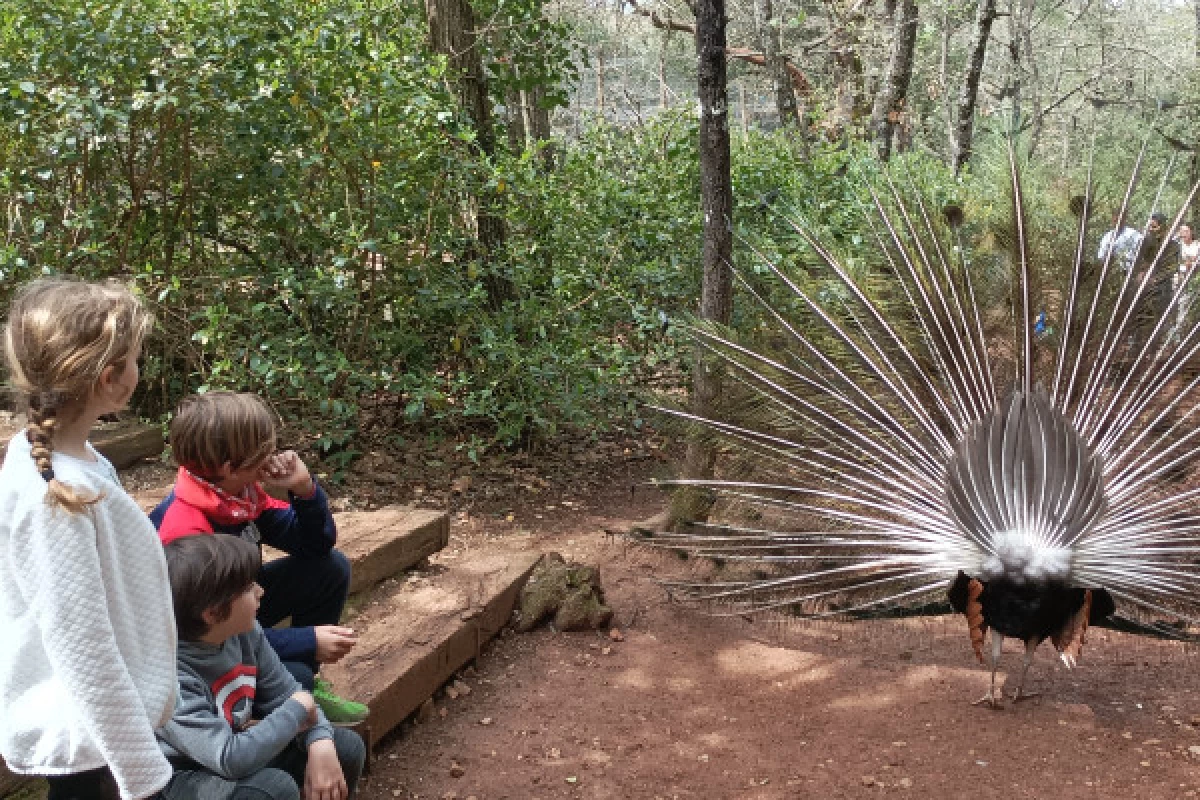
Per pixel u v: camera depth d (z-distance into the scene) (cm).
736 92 2514
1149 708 461
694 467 572
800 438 537
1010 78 1922
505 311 690
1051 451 445
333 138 609
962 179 1102
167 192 639
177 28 595
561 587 529
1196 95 1911
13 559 215
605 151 847
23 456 221
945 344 528
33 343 221
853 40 1619
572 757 415
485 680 475
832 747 427
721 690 474
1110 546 443
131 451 597
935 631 539
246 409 307
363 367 651
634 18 2047
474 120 739
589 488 720
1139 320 513
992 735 436
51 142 579
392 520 533
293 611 369
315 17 623
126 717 217
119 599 224
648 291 774
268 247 648
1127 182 538
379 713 400
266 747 266
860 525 498
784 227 836
